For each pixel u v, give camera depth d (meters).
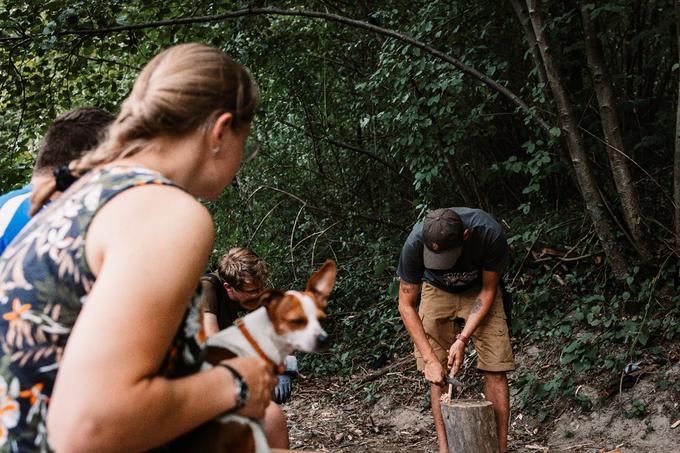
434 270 4.74
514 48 7.48
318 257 9.68
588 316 6.14
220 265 3.81
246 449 1.34
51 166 2.38
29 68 7.77
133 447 1.13
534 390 5.97
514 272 7.38
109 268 1.15
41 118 8.36
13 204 2.65
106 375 1.08
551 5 6.72
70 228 1.23
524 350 6.61
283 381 3.79
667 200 6.85
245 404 1.30
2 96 8.25
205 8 7.80
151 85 1.39
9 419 1.18
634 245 6.16
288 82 9.44
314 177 10.37
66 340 1.20
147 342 1.13
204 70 1.39
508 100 7.73
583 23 5.86
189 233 1.22
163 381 1.17
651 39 7.14
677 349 5.66
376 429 6.43
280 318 1.64
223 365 1.31
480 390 6.46
